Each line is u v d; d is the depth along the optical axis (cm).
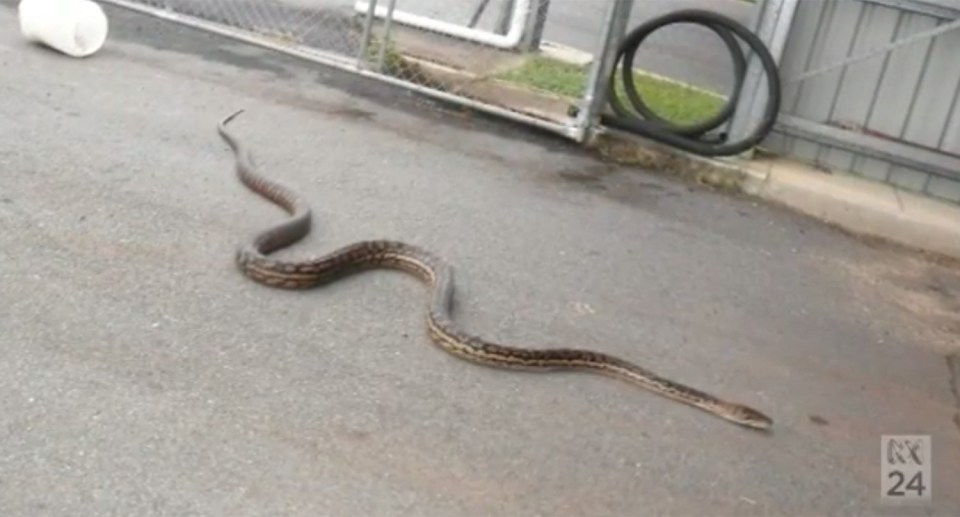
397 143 478
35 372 252
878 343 369
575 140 515
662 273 392
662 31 822
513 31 626
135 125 433
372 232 375
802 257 439
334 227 373
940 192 515
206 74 522
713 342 344
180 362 269
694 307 368
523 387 291
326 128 479
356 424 257
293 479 232
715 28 506
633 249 409
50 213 337
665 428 284
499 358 295
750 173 500
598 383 301
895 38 498
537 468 255
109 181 371
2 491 212
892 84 507
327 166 432
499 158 485
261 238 333
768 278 409
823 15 504
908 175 518
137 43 550
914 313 404
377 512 227
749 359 337
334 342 293
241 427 247
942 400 335
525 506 239
